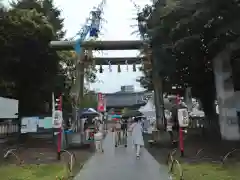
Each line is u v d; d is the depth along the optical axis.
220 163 11.28
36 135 22.08
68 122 24.83
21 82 23.38
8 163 12.03
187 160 12.29
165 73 19.59
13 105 21.44
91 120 26.23
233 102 18.83
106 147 19.17
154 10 17.72
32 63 21.56
